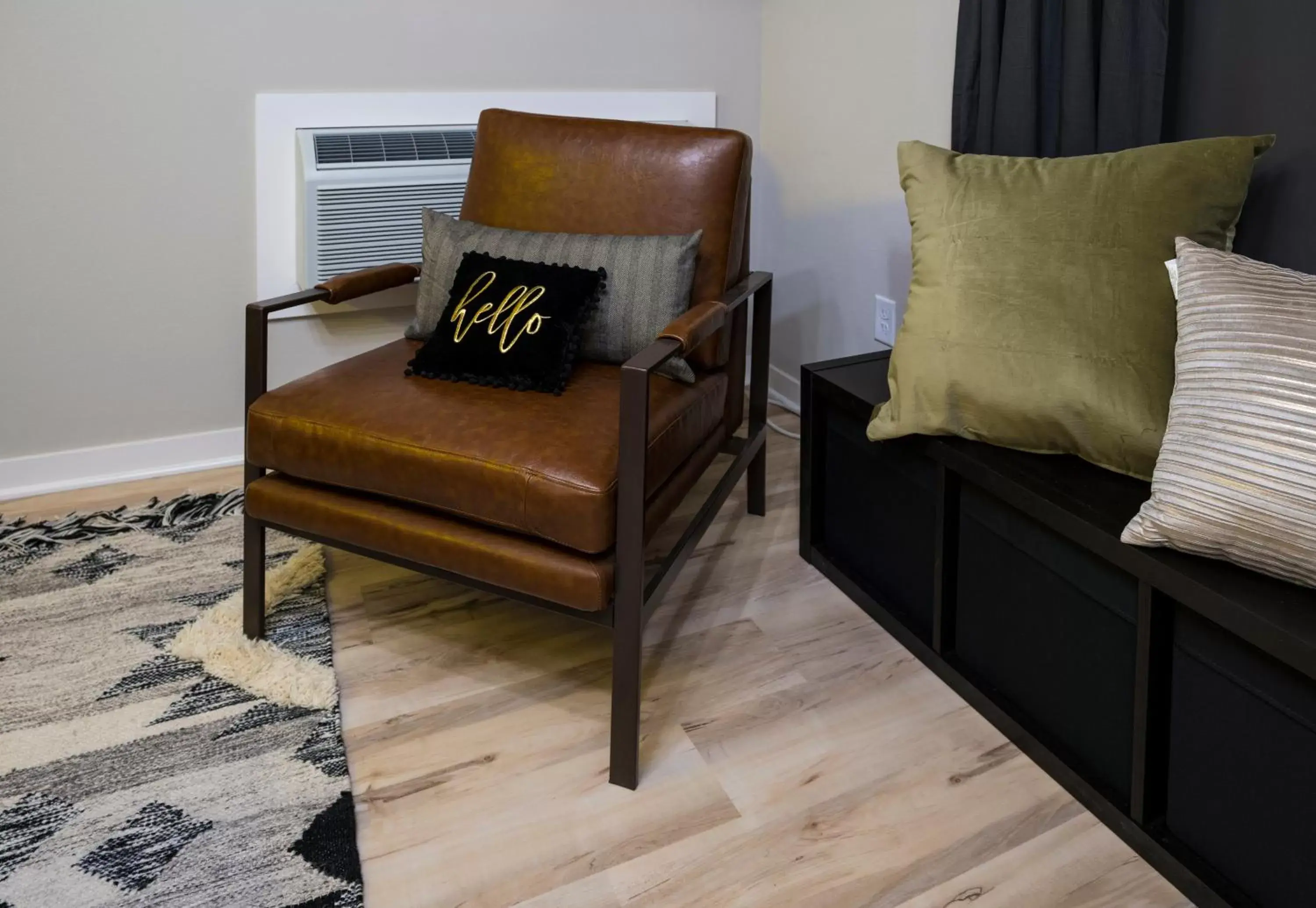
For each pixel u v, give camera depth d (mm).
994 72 1855
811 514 2027
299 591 1914
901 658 1748
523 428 1501
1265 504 1072
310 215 2281
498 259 1774
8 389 2248
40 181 2154
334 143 2303
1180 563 1166
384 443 1504
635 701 1414
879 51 2314
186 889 1242
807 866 1297
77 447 2344
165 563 2027
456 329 1697
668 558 1629
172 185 2262
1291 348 1115
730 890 1261
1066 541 1368
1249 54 1530
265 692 1616
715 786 1440
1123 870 1283
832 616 1881
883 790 1430
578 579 1396
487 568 1467
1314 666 997
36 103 2111
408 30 2389
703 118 2779
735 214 1904
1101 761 1376
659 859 1311
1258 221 1558
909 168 1649
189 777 1436
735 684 1675
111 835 1327
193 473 2449
